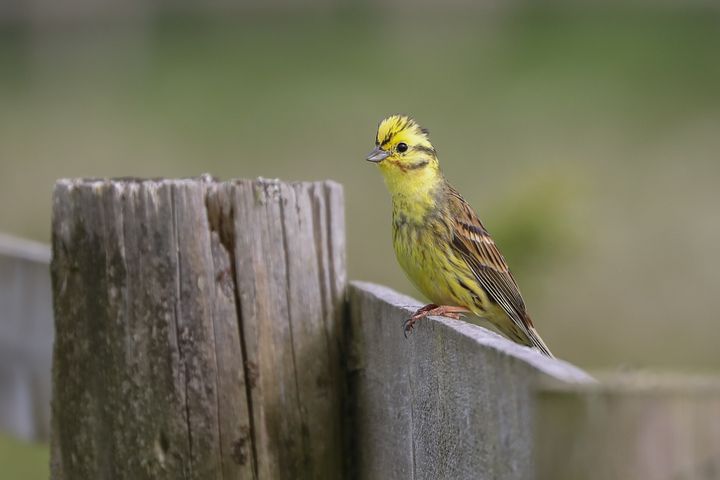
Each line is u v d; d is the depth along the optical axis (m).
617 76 31.25
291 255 6.48
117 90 31.92
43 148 25.91
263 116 28.19
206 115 28.67
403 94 29.80
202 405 6.34
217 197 6.34
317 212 6.54
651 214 20.91
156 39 39.06
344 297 6.65
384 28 39.69
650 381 3.91
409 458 5.90
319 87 31.08
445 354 5.34
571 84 30.53
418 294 14.11
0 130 27.47
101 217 6.32
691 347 16.45
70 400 6.46
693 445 3.82
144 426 6.35
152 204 6.29
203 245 6.31
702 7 40.25
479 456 4.86
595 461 3.91
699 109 27.86
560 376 4.13
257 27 40.72
